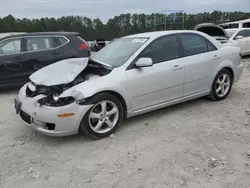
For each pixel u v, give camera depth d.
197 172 2.84
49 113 3.35
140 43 4.26
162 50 4.32
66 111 3.35
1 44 6.45
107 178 2.80
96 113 3.63
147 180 2.73
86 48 7.34
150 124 4.18
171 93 4.40
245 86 6.55
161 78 4.18
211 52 4.92
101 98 3.58
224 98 5.34
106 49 4.86
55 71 3.92
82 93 3.42
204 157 3.13
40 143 3.68
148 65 3.86
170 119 4.36
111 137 3.76
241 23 14.63
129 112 3.97
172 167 2.95
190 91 4.68
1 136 3.93
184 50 4.56
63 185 2.72
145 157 3.18
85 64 4.00
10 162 3.19
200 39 4.86
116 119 3.81
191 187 2.60
